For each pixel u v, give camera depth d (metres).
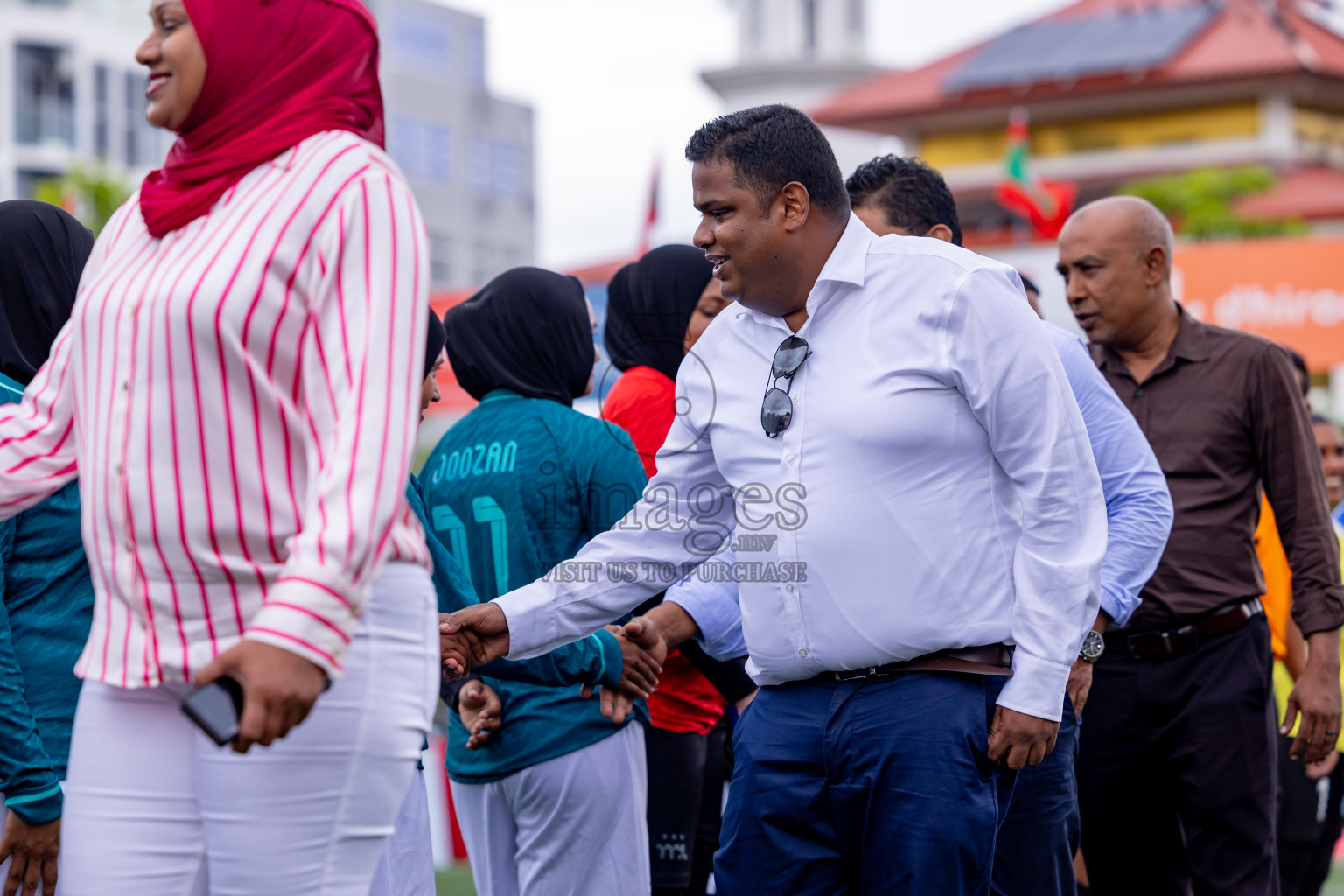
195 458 3.21
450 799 12.52
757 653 4.57
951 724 4.26
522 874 5.40
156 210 3.36
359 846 3.37
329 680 3.03
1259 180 46.72
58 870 4.55
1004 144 59.94
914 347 4.27
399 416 3.15
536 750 5.24
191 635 3.27
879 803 4.33
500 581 5.29
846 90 64.50
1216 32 57.66
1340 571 6.49
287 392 3.25
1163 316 6.75
